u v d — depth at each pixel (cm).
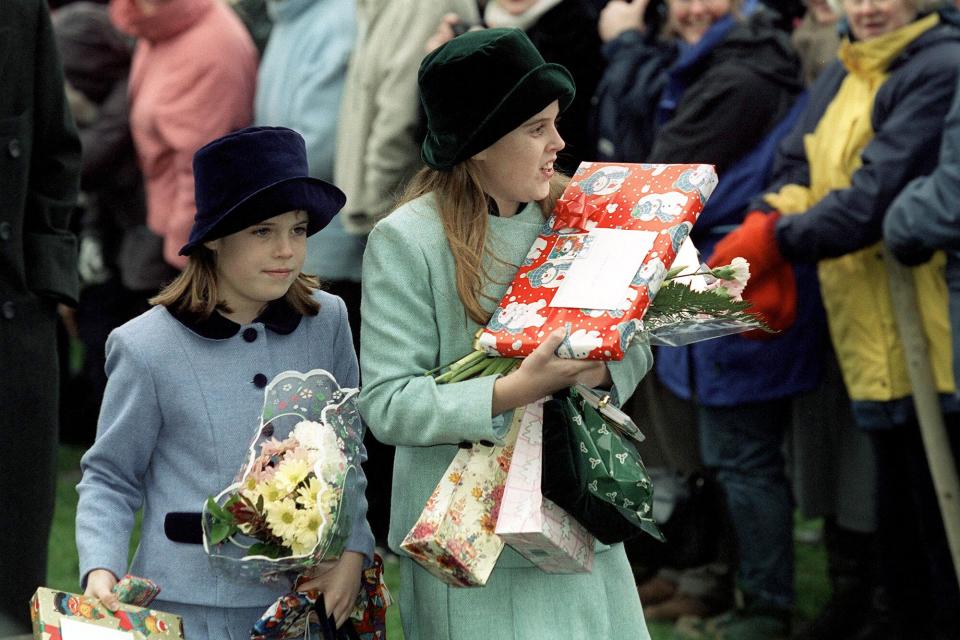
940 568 621
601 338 380
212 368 418
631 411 755
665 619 709
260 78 827
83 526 406
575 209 414
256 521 387
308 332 435
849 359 630
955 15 616
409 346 407
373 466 784
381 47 738
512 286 409
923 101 600
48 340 591
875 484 659
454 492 397
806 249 615
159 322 418
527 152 404
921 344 604
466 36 402
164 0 840
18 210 577
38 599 377
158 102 854
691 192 405
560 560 401
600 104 730
